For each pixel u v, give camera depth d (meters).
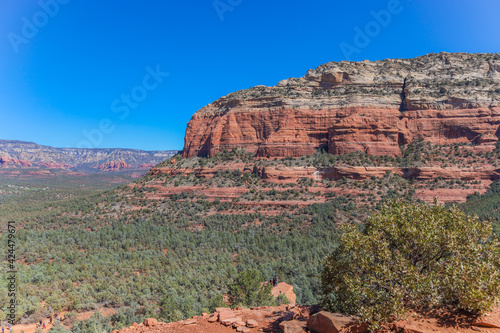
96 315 35.38
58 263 54.59
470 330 10.61
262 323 14.69
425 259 13.92
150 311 37.06
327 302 15.26
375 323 11.08
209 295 42.41
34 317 34.25
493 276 11.90
